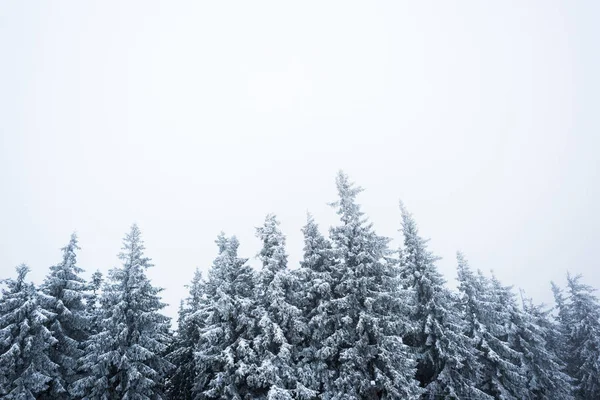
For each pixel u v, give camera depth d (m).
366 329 22.05
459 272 31.70
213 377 22.56
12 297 21.69
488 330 29.64
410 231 28.98
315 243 25.25
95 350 21.95
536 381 30.83
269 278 22.91
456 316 28.47
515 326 32.78
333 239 25.48
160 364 23.75
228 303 22.02
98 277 29.58
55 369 21.66
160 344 23.16
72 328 23.97
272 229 24.33
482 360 29.03
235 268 24.55
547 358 31.86
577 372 38.97
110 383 21.48
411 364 22.28
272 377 20.03
